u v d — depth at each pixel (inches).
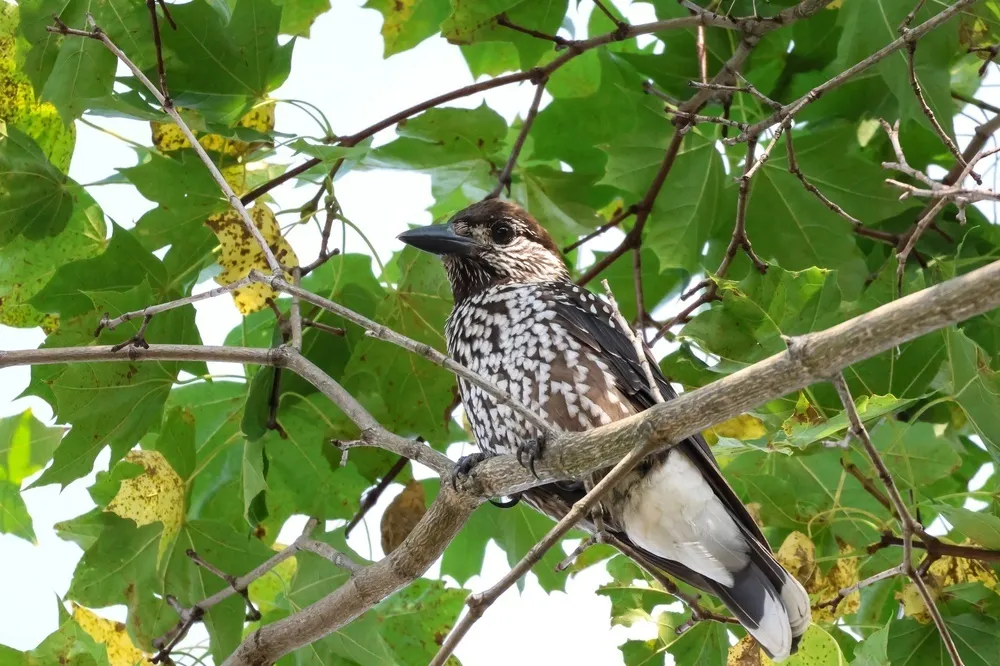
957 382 335.3
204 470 426.3
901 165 264.5
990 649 346.6
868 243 441.1
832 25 419.8
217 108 385.4
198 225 384.8
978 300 227.6
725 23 371.6
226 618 369.4
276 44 383.9
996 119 395.9
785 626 341.7
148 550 372.2
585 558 422.0
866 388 356.8
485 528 446.6
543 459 294.4
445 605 402.3
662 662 373.4
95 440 362.9
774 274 344.2
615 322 386.9
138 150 414.3
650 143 426.9
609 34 391.9
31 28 372.8
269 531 409.1
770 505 371.9
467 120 419.8
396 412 406.9
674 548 363.6
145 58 378.3
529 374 379.6
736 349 345.1
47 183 395.9
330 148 369.4
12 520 412.8
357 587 321.1
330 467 404.2
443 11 431.5
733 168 448.8
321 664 380.2
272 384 387.9
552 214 458.9
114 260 378.9
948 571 356.2
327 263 447.8
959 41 382.0
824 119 421.4
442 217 496.7
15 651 339.3
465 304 402.3
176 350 306.2
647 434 272.7
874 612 373.4
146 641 368.8
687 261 424.5
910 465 366.0
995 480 393.7
